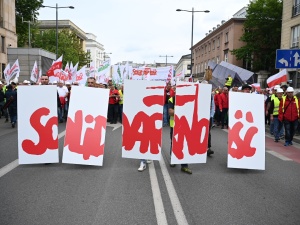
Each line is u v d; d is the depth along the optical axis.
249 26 38.66
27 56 27.12
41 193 4.53
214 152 7.84
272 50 38.62
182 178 5.48
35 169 5.88
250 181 5.39
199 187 4.97
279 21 37.09
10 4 33.00
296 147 8.93
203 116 6.05
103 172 5.74
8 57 27.17
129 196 4.48
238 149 6.11
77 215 3.80
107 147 8.05
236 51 39.22
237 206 4.19
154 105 6.01
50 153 6.15
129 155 6.05
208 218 3.79
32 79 15.44
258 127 6.23
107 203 4.20
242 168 6.20
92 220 3.67
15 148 7.70
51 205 4.09
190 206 4.16
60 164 6.30
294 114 9.00
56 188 4.77
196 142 6.01
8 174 5.50
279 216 3.89
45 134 6.14
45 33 52.09
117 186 4.92
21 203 4.14
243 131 6.18
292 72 23.55
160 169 6.07
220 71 17.59
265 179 5.53
